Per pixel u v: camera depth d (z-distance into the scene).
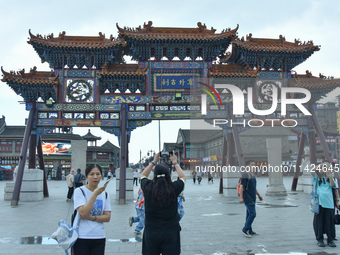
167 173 5.34
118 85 21.08
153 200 5.10
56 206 18.53
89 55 21.02
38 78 20.52
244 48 20.95
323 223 8.79
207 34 21.50
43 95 20.70
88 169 5.59
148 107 21.06
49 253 8.26
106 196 5.65
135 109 21.19
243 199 10.08
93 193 5.24
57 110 20.75
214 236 10.06
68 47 20.38
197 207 17.58
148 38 20.55
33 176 21.77
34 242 9.52
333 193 8.88
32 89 20.39
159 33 21.17
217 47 21.31
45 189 24.44
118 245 9.09
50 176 75.25
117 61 23.75
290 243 9.03
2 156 76.00
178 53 21.64
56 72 21.00
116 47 20.78
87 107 20.83
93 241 5.25
